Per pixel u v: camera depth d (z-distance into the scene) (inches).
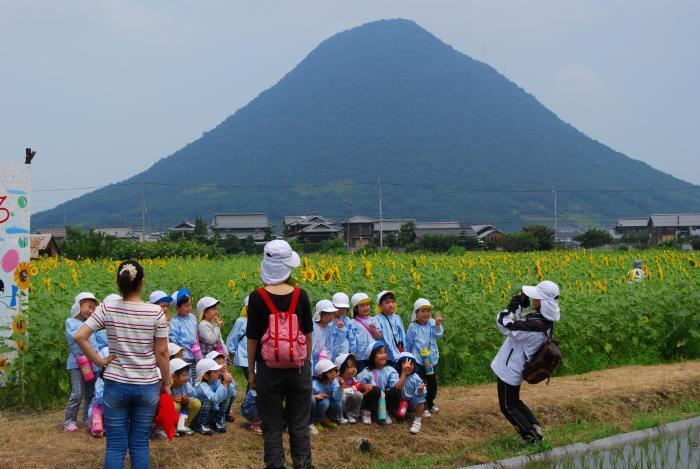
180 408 329.4
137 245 1931.6
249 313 276.1
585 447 326.0
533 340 327.9
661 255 1363.2
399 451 330.6
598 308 547.5
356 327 380.5
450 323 472.7
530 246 2878.9
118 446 258.2
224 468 296.2
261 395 273.6
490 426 363.3
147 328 259.8
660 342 567.5
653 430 352.2
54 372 418.0
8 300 397.7
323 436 336.5
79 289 614.9
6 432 340.8
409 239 3661.4
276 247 278.7
